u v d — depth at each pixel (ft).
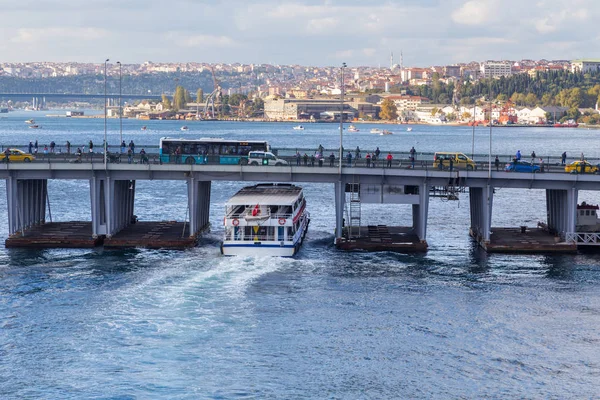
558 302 349.61
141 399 254.88
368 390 263.08
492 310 337.31
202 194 481.87
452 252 448.24
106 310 329.31
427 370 277.85
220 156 498.28
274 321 319.88
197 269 393.09
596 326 319.88
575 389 265.34
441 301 348.79
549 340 304.91
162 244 444.96
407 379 271.08
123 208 487.20
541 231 494.18
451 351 293.43
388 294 357.82
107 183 449.48
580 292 364.79
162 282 368.89
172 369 275.39
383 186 451.12
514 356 289.53
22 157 482.28
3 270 391.24
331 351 291.99
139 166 447.42
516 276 392.27
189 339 300.40
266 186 506.07
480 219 473.67
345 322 320.09
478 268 407.85
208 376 271.08
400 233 501.15
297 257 424.46
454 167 465.06
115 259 414.82
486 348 296.51
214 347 293.43
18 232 459.32
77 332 305.73
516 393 262.06
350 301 346.13
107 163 447.42
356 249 449.48
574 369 279.90
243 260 413.18
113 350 289.94
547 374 276.00
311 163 463.42
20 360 281.33
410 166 453.58
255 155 512.22
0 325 312.50
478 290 366.22
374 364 281.95
